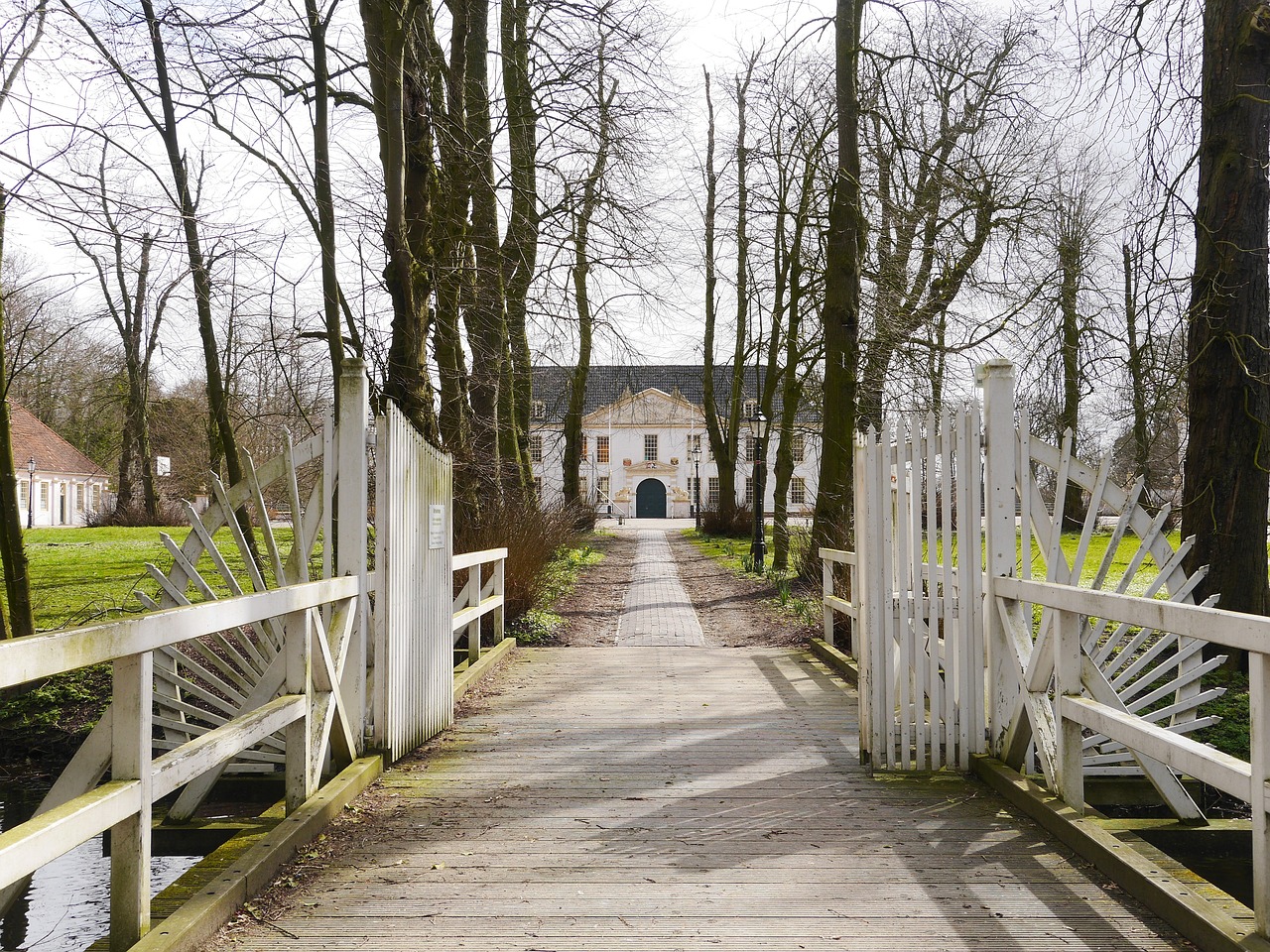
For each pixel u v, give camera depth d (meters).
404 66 9.99
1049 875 3.93
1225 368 7.80
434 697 6.67
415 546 6.25
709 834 4.51
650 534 38.47
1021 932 3.37
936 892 3.75
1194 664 5.26
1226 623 2.95
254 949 3.24
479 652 9.57
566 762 5.94
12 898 4.17
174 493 34.62
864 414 14.84
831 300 14.16
